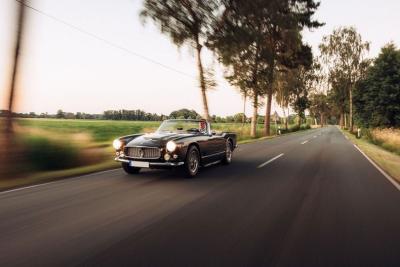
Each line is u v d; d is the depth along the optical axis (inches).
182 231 153.9
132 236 146.4
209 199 219.1
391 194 237.6
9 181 285.7
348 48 1950.1
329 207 200.1
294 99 2203.5
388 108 1223.5
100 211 187.3
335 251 131.5
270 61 1024.2
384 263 121.0
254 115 1214.3
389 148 783.7
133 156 305.4
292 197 226.2
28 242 138.3
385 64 1243.8
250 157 490.6
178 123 371.6
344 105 2080.5
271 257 125.1
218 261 120.6
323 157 490.0
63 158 372.2
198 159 323.6
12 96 340.2
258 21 762.2
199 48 778.8
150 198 221.0
